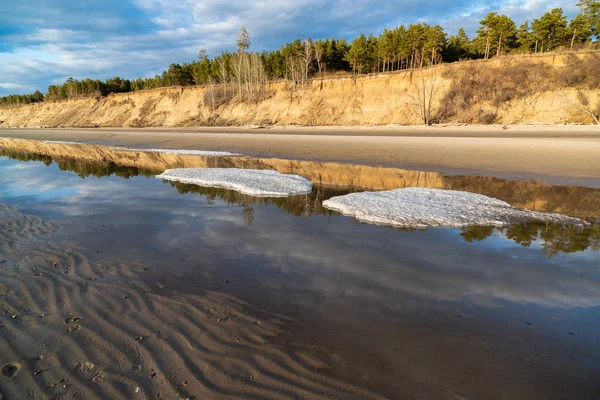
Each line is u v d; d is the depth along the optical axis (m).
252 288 4.72
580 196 9.71
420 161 15.91
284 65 63.41
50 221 8.05
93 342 3.52
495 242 6.45
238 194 10.95
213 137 31.41
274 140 26.59
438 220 7.77
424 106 36.72
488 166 14.14
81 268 5.38
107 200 10.32
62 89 99.56
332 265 5.48
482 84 35.75
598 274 5.07
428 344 3.48
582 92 31.06
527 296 4.45
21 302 4.34
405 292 4.58
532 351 3.36
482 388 2.88
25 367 3.16
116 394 2.83
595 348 3.39
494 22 46.09
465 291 4.59
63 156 23.55
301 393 2.82
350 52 56.44
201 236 6.96
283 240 6.68
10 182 13.68
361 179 13.00
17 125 85.94
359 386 2.91
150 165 18.44
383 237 6.78
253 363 3.20
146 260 5.71
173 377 3.02
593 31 43.91
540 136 22.03
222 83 63.06
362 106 43.84
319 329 3.75
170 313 4.07
